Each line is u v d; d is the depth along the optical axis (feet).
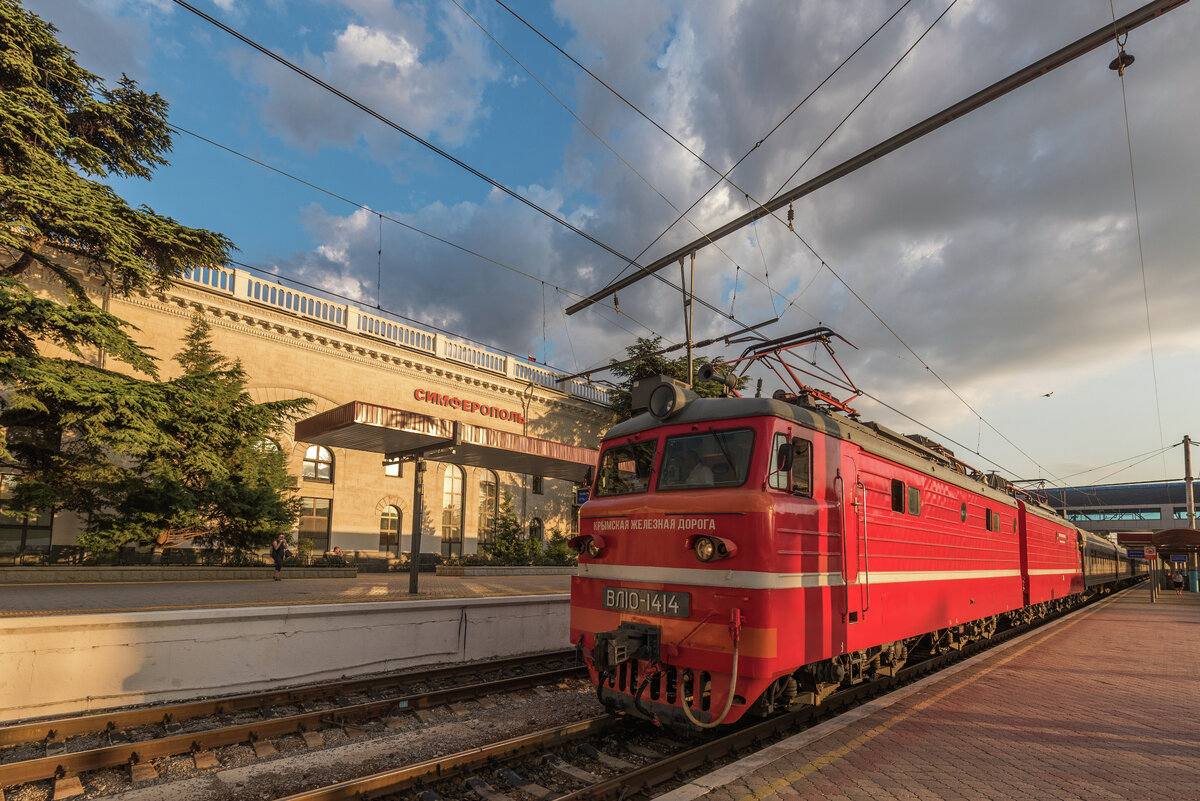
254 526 64.90
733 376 25.00
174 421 57.47
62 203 47.80
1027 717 23.52
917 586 28.73
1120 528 229.86
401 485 96.32
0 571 51.29
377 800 16.52
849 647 22.56
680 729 20.29
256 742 21.08
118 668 24.50
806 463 21.62
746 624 18.29
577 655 37.78
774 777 16.88
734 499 19.26
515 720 24.06
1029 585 48.93
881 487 26.35
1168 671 33.35
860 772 17.38
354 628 30.83
